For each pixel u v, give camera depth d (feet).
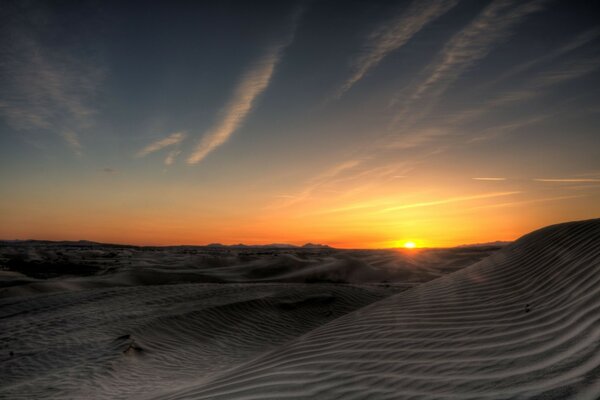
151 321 40.50
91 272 127.75
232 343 37.76
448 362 13.12
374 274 107.65
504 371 11.32
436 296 23.07
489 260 28.76
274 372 15.87
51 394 23.07
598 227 24.06
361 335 18.72
